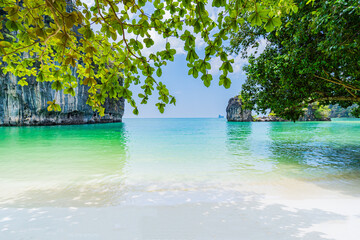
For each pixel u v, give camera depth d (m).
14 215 4.70
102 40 2.03
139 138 21.91
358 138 21.61
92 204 5.34
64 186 6.81
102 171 8.71
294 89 9.38
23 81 2.48
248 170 8.84
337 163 10.15
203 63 1.78
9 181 7.38
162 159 11.20
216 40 1.71
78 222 4.38
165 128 40.59
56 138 21.25
